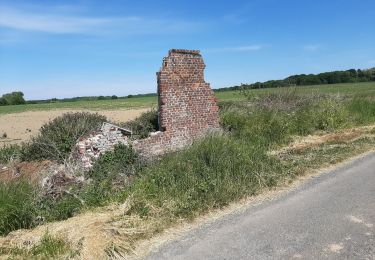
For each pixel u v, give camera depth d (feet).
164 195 27.48
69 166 35.40
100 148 40.40
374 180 32.04
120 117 137.80
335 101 66.13
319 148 44.47
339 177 33.37
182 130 45.98
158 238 22.62
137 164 36.96
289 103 65.00
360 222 23.57
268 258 19.67
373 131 54.19
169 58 44.86
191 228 23.93
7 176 30.86
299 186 31.40
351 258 19.19
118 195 28.27
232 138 39.40
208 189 28.81
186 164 32.01
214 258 19.94
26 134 102.78
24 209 24.85
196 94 47.47
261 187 30.81
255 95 66.18
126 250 20.94
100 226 22.63
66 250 20.74
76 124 47.06
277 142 47.78
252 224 24.12
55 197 29.50
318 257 19.48
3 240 22.21
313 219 24.39
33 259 20.12
